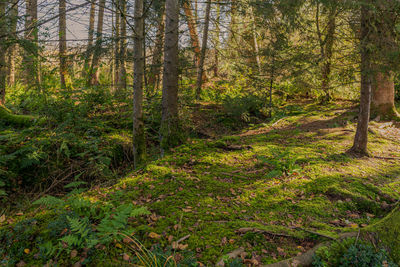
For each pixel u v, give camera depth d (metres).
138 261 2.83
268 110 11.14
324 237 3.22
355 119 9.69
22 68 6.73
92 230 3.22
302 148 6.87
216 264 2.84
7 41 4.69
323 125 9.26
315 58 6.95
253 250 3.13
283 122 10.02
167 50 6.73
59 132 6.61
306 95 14.65
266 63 10.41
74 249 2.94
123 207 3.66
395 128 8.95
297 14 6.29
